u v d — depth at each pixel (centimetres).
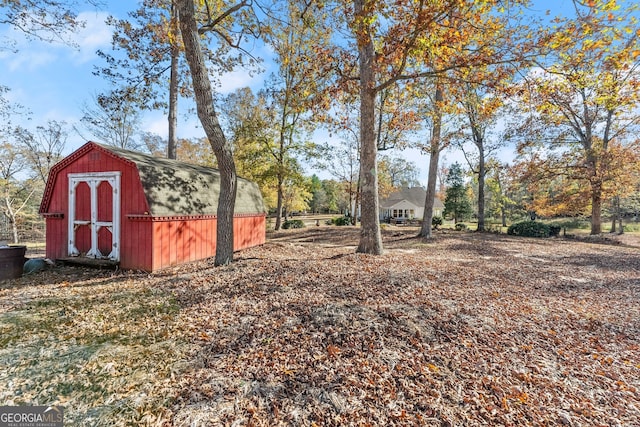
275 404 245
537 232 1677
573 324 421
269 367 295
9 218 2197
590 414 244
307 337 350
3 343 346
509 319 425
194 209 802
